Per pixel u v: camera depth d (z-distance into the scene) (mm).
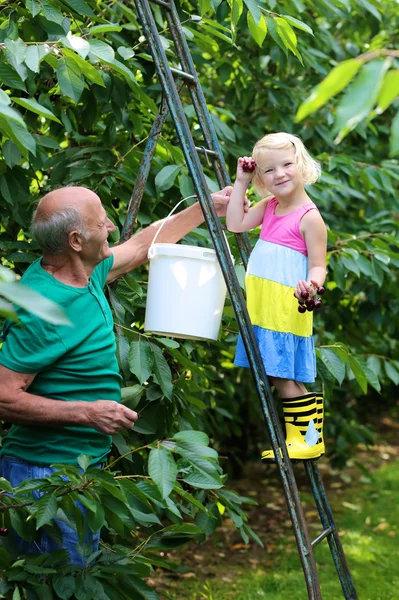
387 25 4988
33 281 2236
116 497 2076
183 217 2697
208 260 2426
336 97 4512
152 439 2955
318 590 2301
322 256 2361
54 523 2236
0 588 2076
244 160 2467
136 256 2627
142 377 2516
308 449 2418
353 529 5121
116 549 2412
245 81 4371
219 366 4551
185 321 2414
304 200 2412
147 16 2402
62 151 3121
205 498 2998
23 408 2146
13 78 2336
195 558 4586
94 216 2244
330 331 4848
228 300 2973
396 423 8484
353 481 6316
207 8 2816
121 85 2795
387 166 4199
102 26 2453
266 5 3516
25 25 2607
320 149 4691
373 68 920
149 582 4184
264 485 6090
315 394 2471
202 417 4062
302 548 2297
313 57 4109
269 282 2385
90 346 2252
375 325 4957
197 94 2664
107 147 3068
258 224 2521
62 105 3211
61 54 2332
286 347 2371
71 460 2260
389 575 4293
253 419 5711
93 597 2207
